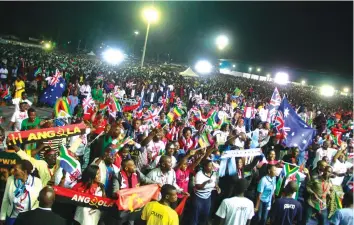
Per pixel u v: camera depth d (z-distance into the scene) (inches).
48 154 222.7
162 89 957.2
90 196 200.7
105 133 295.7
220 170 290.8
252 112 655.8
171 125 434.0
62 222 152.0
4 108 598.2
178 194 245.9
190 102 887.1
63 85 537.0
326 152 402.3
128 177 227.5
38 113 630.5
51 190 153.3
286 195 234.2
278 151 399.9
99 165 221.5
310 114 926.4
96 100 674.2
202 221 255.0
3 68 783.1
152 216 180.2
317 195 281.9
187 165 265.9
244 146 361.7
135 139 346.9
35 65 1159.0
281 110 404.2
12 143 206.5
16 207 187.6
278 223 228.7
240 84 2405.3
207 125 473.4
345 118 1136.2
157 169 241.0
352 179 366.3
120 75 1434.5
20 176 186.1
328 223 288.5
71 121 392.8
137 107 489.7
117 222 209.5
